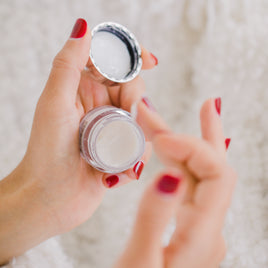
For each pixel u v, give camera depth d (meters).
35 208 0.44
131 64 0.43
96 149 0.41
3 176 0.54
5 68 0.54
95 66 0.41
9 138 0.54
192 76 0.57
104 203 0.54
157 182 0.32
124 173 0.44
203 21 0.55
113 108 0.43
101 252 0.53
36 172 0.42
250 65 0.55
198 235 0.33
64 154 0.42
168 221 0.32
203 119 0.36
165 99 0.57
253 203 0.55
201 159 0.33
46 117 0.41
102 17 0.55
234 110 0.56
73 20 0.54
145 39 0.56
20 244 0.45
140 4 0.55
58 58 0.40
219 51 0.55
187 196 0.33
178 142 0.33
